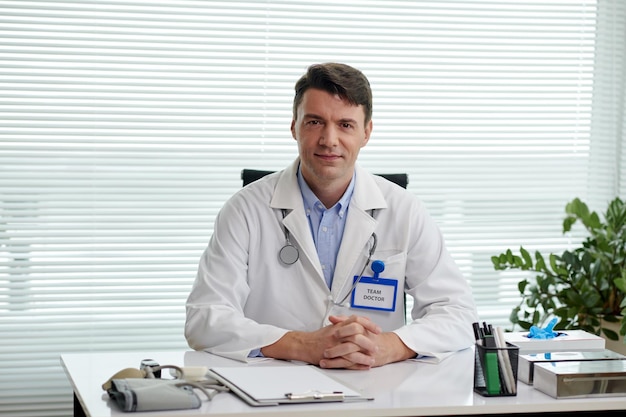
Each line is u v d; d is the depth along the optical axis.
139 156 3.42
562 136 3.78
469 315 2.33
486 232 3.71
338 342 2.03
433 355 2.14
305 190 2.42
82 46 3.34
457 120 3.67
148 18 3.39
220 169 3.50
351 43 3.58
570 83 3.78
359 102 2.26
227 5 3.47
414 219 2.48
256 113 3.50
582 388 1.79
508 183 3.74
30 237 3.34
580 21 3.79
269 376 1.84
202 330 2.19
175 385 1.68
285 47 3.54
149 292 3.41
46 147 3.34
